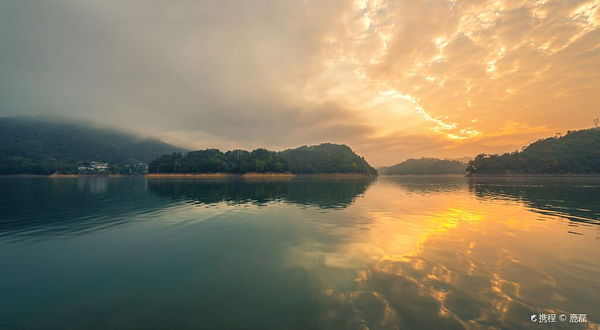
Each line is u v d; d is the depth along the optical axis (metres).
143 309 7.82
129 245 14.57
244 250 13.43
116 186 74.94
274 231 17.59
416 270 10.30
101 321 7.21
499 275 9.72
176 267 11.20
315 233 16.88
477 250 12.80
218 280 9.80
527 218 21.80
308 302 8.01
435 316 7.03
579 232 16.58
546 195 42.25
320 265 11.08
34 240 15.71
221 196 43.41
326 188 67.06
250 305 7.91
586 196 39.91
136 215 24.39
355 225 19.28
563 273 9.85
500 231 16.98
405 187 72.81
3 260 12.22
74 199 38.72
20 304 8.18
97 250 13.69
